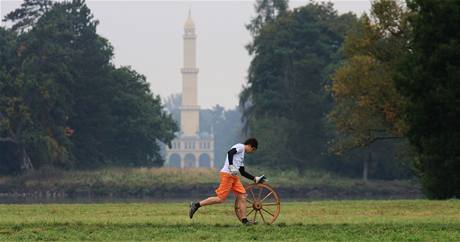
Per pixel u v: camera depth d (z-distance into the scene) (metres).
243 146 45.41
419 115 82.00
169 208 59.53
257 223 45.44
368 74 118.94
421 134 84.00
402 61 86.81
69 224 45.59
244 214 45.31
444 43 82.31
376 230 43.09
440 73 82.06
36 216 52.47
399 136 125.25
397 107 114.12
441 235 41.09
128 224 45.50
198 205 46.06
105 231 43.19
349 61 126.75
